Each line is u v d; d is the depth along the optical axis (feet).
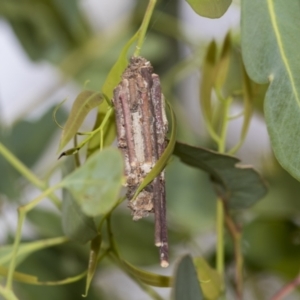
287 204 1.38
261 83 1.10
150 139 1.05
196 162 1.16
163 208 1.05
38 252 1.44
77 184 1.02
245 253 1.40
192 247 1.47
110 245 1.14
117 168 1.00
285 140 1.09
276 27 1.09
